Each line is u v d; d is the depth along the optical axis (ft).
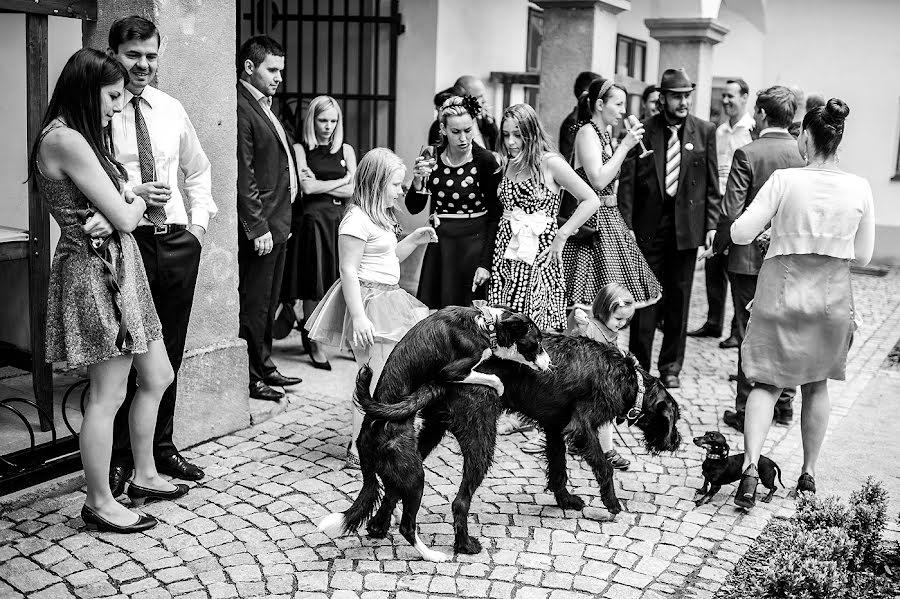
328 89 28.94
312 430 17.83
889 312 33.14
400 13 28.81
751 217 15.35
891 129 45.29
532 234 17.03
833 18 46.09
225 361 17.21
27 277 17.12
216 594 11.84
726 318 30.91
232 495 14.73
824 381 15.69
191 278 14.29
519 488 15.56
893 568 13.15
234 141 17.16
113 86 12.17
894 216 45.24
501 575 12.55
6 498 13.84
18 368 18.28
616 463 16.43
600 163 18.71
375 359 15.47
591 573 12.74
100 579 12.07
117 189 12.36
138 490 14.19
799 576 11.31
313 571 12.47
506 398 13.58
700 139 21.34
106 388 12.86
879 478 17.04
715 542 13.88
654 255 21.48
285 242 19.86
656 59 47.47
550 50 29.01
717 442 14.92
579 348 13.71
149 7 15.46
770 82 47.96
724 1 47.37
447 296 18.06
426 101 29.01
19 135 18.39
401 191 15.67
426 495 15.05
